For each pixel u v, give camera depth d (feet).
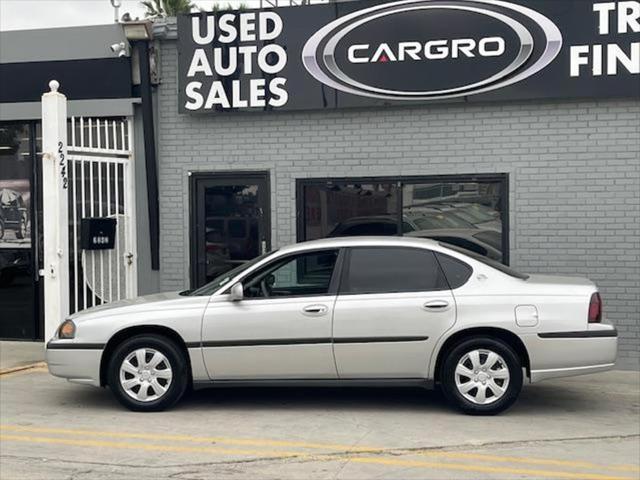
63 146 30.37
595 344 21.80
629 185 30.14
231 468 17.84
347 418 22.45
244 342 22.49
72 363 23.02
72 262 34.12
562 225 30.78
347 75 32.24
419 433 20.76
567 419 22.41
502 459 18.52
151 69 34.27
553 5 30.25
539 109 30.89
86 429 21.34
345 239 23.48
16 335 36.06
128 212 34.65
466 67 31.09
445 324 22.03
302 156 33.24
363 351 22.21
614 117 30.19
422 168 32.09
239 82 33.24
